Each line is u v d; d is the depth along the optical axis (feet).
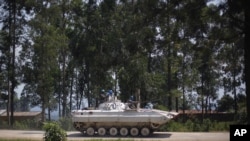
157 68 159.22
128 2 80.23
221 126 123.13
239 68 74.38
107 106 98.78
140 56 69.10
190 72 167.84
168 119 94.94
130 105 96.43
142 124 95.35
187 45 64.03
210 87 193.36
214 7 57.11
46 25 153.69
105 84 168.86
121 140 77.15
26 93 161.07
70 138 86.12
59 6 161.27
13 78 156.04
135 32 64.75
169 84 157.89
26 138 78.13
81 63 172.65
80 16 167.43
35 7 154.40
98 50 160.56
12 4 154.61
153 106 135.54
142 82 152.35
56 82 176.86
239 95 160.25
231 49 65.26
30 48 155.02
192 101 200.34
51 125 61.21
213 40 60.44
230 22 56.90
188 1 58.65
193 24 59.47
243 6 53.47
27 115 240.12
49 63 156.46
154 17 61.41
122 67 150.82
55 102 172.04
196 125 121.70
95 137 92.58
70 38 168.35
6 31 155.53
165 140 80.18
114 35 151.23
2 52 156.35
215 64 72.28
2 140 71.67
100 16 159.63
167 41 62.75
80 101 186.50
